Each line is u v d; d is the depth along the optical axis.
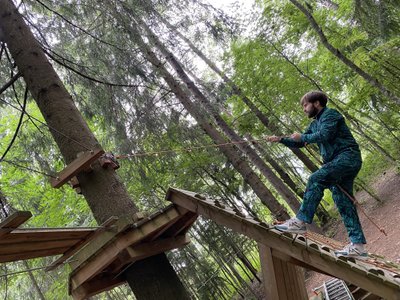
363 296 5.63
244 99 12.98
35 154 7.26
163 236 4.30
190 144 10.27
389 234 10.09
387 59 10.45
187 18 9.79
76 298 3.95
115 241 3.67
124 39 7.58
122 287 16.02
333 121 3.54
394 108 12.70
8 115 9.57
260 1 12.13
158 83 8.52
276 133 13.03
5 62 6.68
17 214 2.38
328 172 3.51
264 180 19.28
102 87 6.76
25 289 12.44
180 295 4.10
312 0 11.60
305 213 3.48
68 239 3.26
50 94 4.70
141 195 11.35
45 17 7.29
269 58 12.41
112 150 9.57
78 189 4.51
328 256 3.19
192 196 3.62
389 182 13.85
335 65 12.55
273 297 3.49
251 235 3.48
